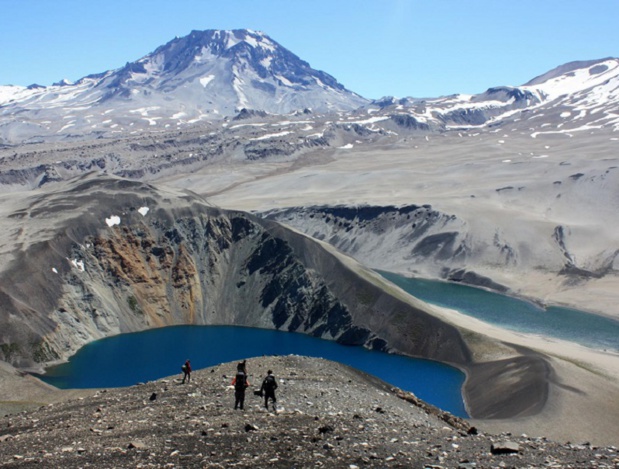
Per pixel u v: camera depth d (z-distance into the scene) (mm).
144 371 83250
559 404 61781
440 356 90438
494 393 71875
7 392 59594
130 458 22812
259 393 35438
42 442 26844
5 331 85875
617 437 56969
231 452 23484
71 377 81000
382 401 41594
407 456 23484
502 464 22641
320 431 26812
